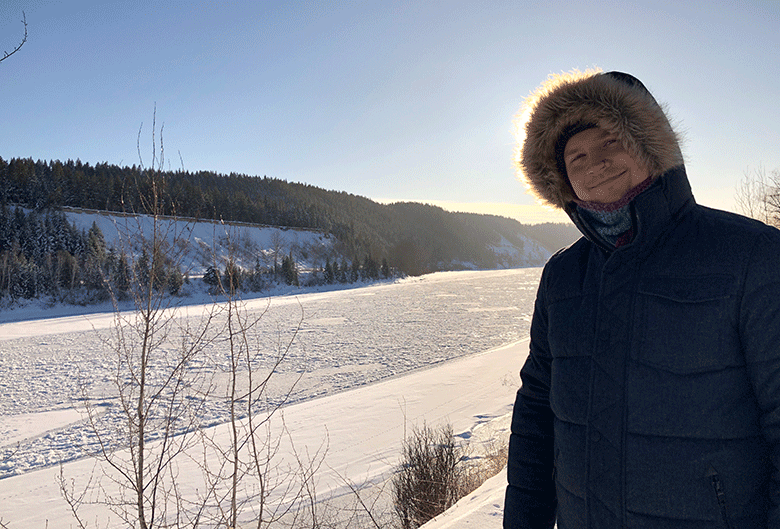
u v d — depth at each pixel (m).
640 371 0.97
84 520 7.52
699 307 0.91
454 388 16.39
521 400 1.37
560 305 1.20
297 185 172.25
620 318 1.03
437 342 26.86
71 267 53.22
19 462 11.20
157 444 10.60
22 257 52.47
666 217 1.01
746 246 0.90
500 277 102.88
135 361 22.88
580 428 1.08
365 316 40.03
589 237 1.16
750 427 0.89
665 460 0.92
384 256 120.88
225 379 18.53
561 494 1.15
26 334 34.62
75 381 19.42
